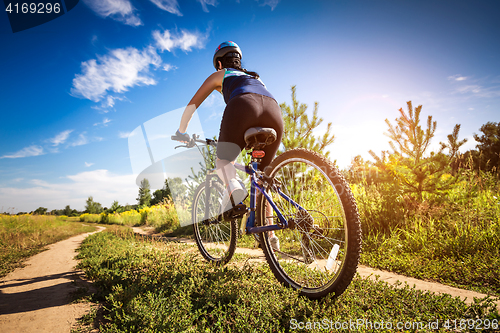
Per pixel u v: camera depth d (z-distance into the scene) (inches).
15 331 60.8
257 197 90.8
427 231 135.1
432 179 154.5
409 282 87.9
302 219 73.9
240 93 79.7
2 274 122.9
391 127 176.9
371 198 177.6
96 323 64.4
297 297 67.7
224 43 95.2
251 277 84.6
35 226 404.2
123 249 158.6
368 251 129.6
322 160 73.1
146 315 58.9
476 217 136.3
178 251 145.8
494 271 89.3
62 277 111.3
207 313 63.6
